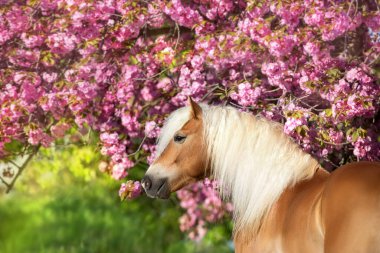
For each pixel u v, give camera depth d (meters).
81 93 10.65
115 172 10.95
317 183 6.77
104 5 10.72
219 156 7.31
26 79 10.87
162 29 11.69
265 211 7.01
